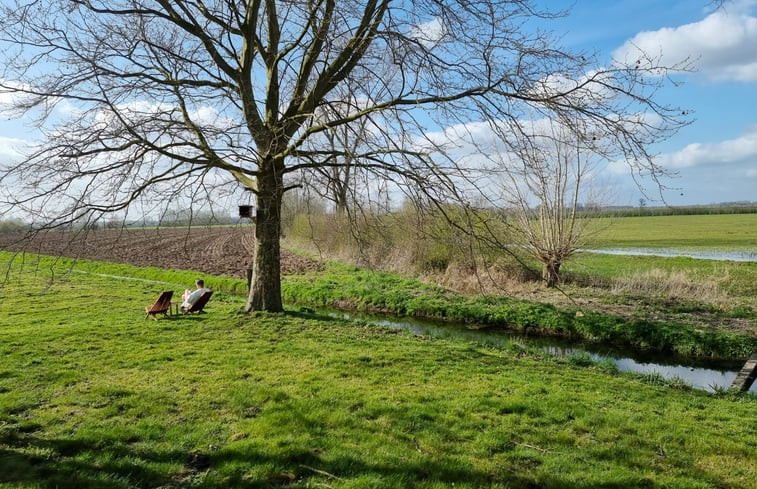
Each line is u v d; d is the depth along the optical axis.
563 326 13.90
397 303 17.05
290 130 11.15
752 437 5.88
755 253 33.31
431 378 7.86
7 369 7.74
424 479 4.49
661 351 12.30
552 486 4.47
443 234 8.53
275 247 12.91
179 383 7.17
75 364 8.18
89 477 4.36
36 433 5.32
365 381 7.51
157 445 5.07
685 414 6.80
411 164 7.81
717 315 14.62
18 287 18.94
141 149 8.84
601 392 7.68
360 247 9.74
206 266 27.91
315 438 5.25
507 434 5.57
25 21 7.86
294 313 13.10
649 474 4.76
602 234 26.84
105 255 32.34
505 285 19.14
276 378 7.51
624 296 17.38
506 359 9.76
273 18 11.98
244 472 4.54
